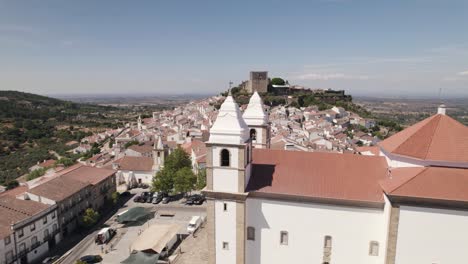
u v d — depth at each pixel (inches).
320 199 1488.7
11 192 3139.8
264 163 1691.7
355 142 5876.0
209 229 1578.5
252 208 1579.7
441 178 1332.4
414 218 1314.0
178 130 6614.2
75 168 3513.8
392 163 1545.3
